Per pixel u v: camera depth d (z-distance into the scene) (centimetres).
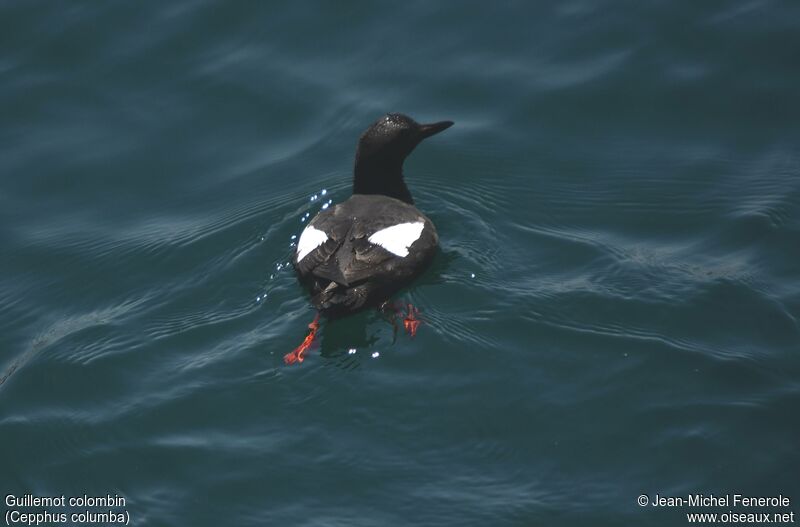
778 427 1241
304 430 1261
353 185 1656
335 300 1349
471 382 1314
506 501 1175
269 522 1160
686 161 1722
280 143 1798
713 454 1214
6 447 1280
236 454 1235
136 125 1834
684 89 1823
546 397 1292
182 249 1596
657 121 1791
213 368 1348
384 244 1455
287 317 1421
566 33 1936
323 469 1216
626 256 1541
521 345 1367
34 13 2008
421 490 1191
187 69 1917
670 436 1238
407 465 1219
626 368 1328
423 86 1866
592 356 1347
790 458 1204
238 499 1188
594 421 1262
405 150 1595
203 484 1205
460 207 1661
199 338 1407
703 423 1249
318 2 2017
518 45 1925
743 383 1304
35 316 1525
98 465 1242
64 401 1338
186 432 1268
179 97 1875
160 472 1224
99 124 1838
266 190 1714
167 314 1468
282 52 1938
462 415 1272
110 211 1700
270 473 1212
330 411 1281
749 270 1501
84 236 1655
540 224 1627
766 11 1920
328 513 1168
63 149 1798
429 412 1277
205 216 1670
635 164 1727
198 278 1535
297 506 1177
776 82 1812
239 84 1888
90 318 1489
